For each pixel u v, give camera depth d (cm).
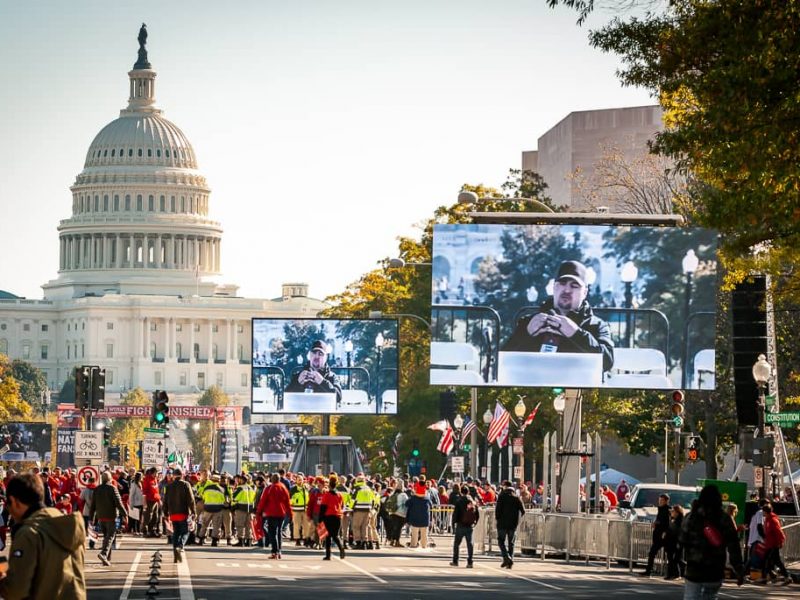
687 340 6712
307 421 19075
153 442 9481
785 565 5491
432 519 9581
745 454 5244
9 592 1827
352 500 7206
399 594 4222
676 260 6706
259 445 15425
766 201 4131
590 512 7394
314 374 10394
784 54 3891
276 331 10375
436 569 5509
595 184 13950
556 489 7425
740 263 4775
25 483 1897
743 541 5459
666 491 6206
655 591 4591
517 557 6638
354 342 10406
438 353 6806
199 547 6888
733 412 9131
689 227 6700
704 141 4125
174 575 4838
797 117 3925
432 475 12294
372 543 7206
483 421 10950
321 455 11375
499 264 6788
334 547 7194
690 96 4831
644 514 6066
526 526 6794
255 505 7000
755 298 5312
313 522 6938
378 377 10400
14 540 1850
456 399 11369
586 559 6175
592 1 4175
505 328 6781
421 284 11938
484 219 6881
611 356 6731
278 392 10419
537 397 10569
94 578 4734
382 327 10400
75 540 1870
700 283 6706
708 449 9050
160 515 7731
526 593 4388
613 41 4291
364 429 13938
